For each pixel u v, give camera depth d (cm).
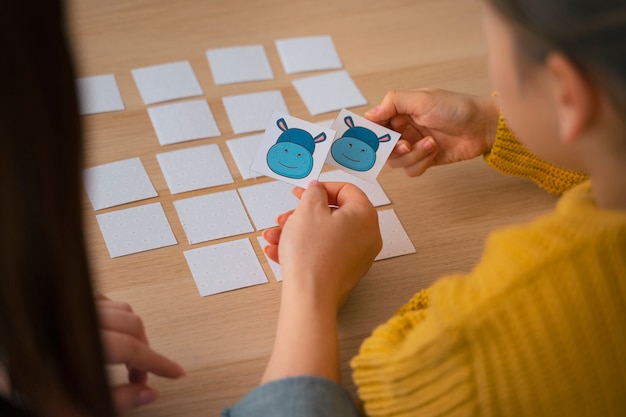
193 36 144
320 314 104
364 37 145
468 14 150
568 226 91
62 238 72
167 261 116
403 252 118
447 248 119
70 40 70
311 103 135
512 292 91
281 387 98
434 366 93
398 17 149
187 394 105
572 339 91
